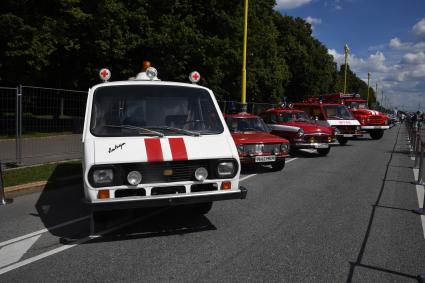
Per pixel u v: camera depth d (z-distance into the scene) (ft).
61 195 26.99
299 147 46.34
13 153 39.14
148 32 69.26
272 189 28.99
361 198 26.14
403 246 17.08
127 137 17.38
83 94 42.65
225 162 17.52
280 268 14.67
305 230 19.20
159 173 16.57
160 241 17.60
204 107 19.77
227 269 14.56
